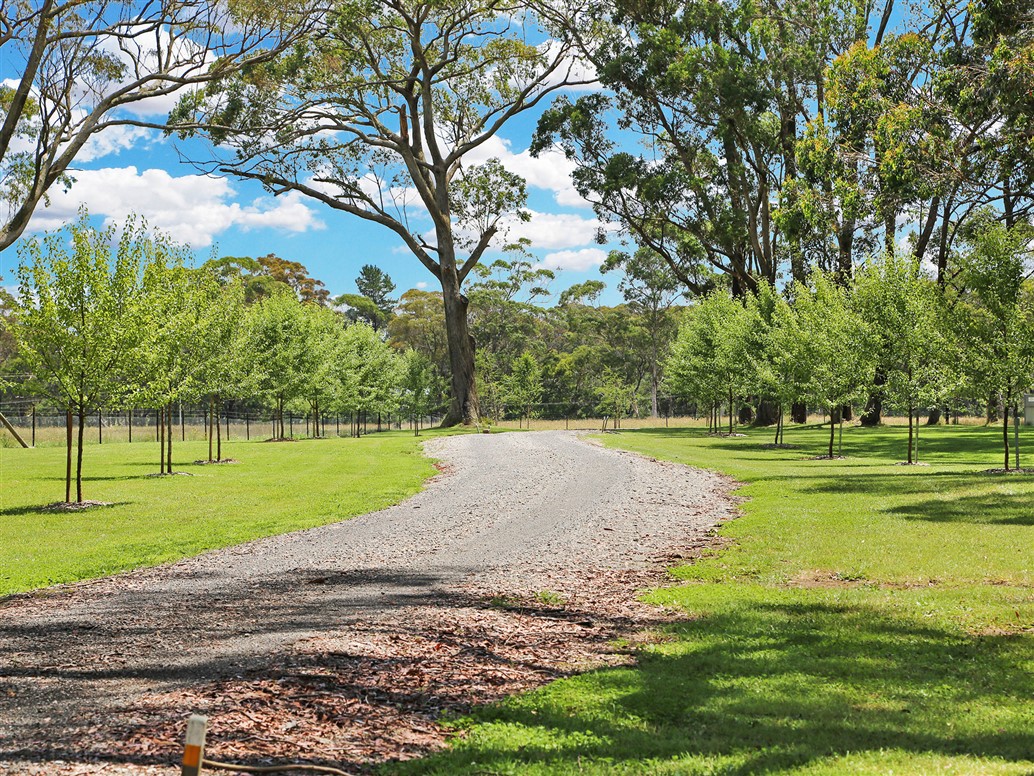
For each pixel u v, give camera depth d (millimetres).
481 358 80812
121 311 21297
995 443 38031
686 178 50062
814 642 8445
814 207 33625
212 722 6016
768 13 47156
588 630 9188
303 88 45938
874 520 16062
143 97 24406
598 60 50938
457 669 7562
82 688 7004
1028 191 23109
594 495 21703
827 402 31922
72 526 18031
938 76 23578
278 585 11867
